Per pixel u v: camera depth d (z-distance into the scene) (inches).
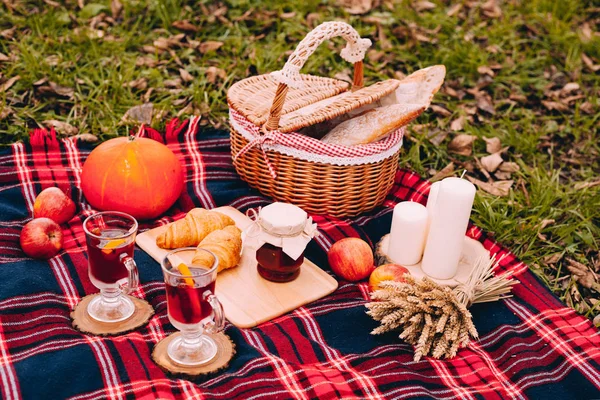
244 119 82.5
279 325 72.2
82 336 69.3
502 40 117.6
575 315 76.2
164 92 99.3
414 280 72.6
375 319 72.2
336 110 79.8
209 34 110.8
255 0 116.6
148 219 81.8
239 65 104.7
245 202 84.4
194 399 65.5
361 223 83.6
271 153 81.4
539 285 79.1
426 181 88.2
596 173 97.4
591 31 123.0
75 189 83.7
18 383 65.4
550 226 88.4
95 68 100.8
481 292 75.4
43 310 70.9
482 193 91.1
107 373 66.5
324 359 70.0
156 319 71.6
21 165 85.8
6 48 100.8
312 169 80.5
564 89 109.3
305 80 89.3
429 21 117.6
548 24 120.8
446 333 70.6
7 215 80.0
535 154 98.8
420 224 76.3
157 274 75.4
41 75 97.7
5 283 72.3
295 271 75.5
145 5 111.6
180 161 88.9
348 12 116.8
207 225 77.4
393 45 113.5
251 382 66.8
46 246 75.2
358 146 79.9
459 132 100.1
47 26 105.7
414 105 80.4
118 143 80.8
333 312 73.9
